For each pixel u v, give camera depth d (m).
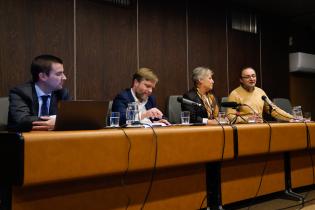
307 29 6.17
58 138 1.38
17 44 3.05
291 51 5.83
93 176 1.49
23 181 1.28
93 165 1.48
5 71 2.98
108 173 1.53
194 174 2.08
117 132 1.57
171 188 1.96
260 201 2.55
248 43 5.10
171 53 4.20
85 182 1.62
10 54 3.01
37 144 1.32
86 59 3.49
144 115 2.19
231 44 4.87
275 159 2.56
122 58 3.76
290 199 2.60
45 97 2.16
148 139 1.67
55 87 2.13
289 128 2.42
